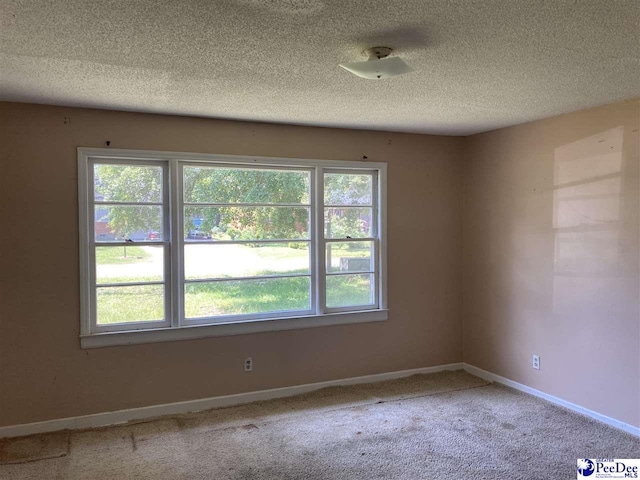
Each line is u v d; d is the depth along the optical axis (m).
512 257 4.18
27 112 3.24
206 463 2.90
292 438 3.24
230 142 3.80
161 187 3.67
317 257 4.16
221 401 3.82
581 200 3.56
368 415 3.63
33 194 3.27
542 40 2.16
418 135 4.52
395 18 1.92
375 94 3.05
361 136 4.29
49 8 1.80
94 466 2.86
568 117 3.64
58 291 3.34
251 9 1.83
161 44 2.18
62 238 3.34
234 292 3.92
